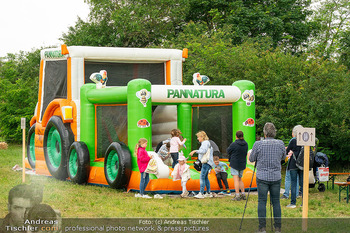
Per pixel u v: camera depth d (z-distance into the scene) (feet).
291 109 49.34
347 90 47.98
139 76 46.52
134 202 30.96
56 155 42.73
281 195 35.76
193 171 37.24
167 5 95.96
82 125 40.01
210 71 57.36
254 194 35.63
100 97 38.34
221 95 38.73
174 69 46.80
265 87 52.75
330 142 50.93
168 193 34.71
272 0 95.20
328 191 38.86
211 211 28.50
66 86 43.75
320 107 47.42
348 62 62.13
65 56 42.42
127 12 91.15
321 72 49.93
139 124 34.96
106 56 43.47
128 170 34.68
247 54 58.65
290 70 52.54
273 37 90.02
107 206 29.43
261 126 52.11
